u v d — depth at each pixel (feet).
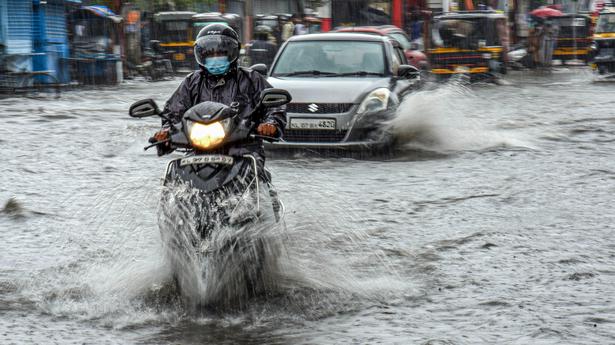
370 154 73.77
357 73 79.10
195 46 37.06
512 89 154.51
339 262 40.16
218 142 34.12
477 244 43.83
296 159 71.46
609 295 35.45
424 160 71.26
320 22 220.64
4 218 50.11
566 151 75.15
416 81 84.69
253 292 35.45
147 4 230.07
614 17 196.34
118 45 193.06
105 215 49.85
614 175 63.26
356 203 53.62
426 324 32.19
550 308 33.83
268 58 142.20
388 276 38.34
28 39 162.81
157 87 176.24
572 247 43.19
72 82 178.70
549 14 236.84
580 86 162.20
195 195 33.86
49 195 57.21
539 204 53.57
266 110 37.32
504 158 71.51
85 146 80.84
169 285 36.52
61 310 33.94
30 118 106.32
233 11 253.24
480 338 30.58
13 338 30.83
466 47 170.60
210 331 31.53
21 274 38.91
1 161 71.67
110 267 39.68
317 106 72.54
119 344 30.25
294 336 30.94
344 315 33.27
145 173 65.26
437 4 250.98
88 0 208.64
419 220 49.44
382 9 222.89
